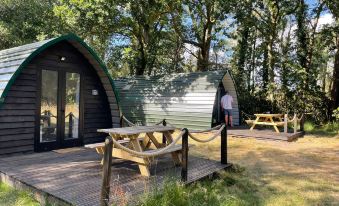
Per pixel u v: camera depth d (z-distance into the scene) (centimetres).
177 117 1459
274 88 1905
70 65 930
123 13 1588
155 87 1620
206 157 859
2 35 1869
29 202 492
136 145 604
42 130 852
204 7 1950
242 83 2208
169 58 2436
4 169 632
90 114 995
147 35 1786
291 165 794
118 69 2411
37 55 838
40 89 847
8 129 769
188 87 1488
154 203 435
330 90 1919
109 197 431
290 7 1856
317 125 1700
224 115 1664
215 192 536
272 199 534
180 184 518
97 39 1866
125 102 1670
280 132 1348
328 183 635
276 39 2070
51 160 727
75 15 1484
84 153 823
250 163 807
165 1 1510
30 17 1962
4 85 738
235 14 1814
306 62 1923
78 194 473
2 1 1955
